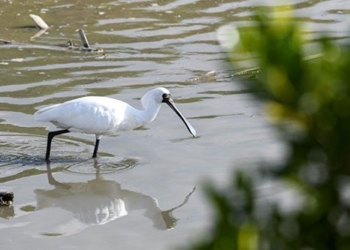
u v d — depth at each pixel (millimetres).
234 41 3539
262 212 3605
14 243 11617
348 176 3486
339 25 23344
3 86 18484
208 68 20047
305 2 26141
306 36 3734
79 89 18500
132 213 12695
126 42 22016
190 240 3807
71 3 25266
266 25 3516
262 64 3502
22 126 16141
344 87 3412
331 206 3533
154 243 11680
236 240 3488
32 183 13680
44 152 14914
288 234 3580
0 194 12820
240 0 26078
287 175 3566
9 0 25219
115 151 15070
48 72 19562
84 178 13930
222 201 3568
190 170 14188
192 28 23297
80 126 14219
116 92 18391
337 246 3533
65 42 21828
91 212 12727
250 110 17125
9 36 22219
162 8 25172
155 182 13781
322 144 3469
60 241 11711
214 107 17391
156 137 15742
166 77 19438
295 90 3449
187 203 13008
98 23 23562
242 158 14648
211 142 15477
